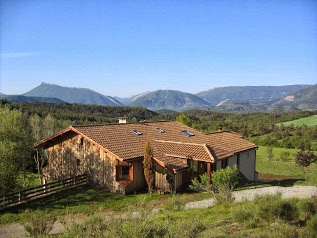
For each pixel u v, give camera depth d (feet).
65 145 89.25
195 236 31.71
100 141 82.12
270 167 161.48
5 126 77.61
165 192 79.82
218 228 42.52
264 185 89.86
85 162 85.15
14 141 76.69
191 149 86.63
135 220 29.25
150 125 108.47
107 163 80.84
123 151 80.28
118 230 27.09
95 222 30.96
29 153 82.43
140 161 82.12
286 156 186.50
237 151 97.30
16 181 74.43
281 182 97.30
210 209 57.36
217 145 98.22
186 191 81.56
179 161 84.43
